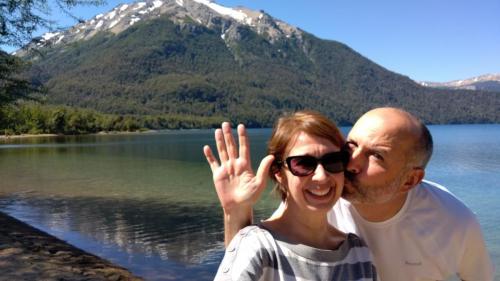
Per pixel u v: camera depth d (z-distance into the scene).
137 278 3.54
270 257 0.85
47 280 3.00
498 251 4.80
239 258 0.85
